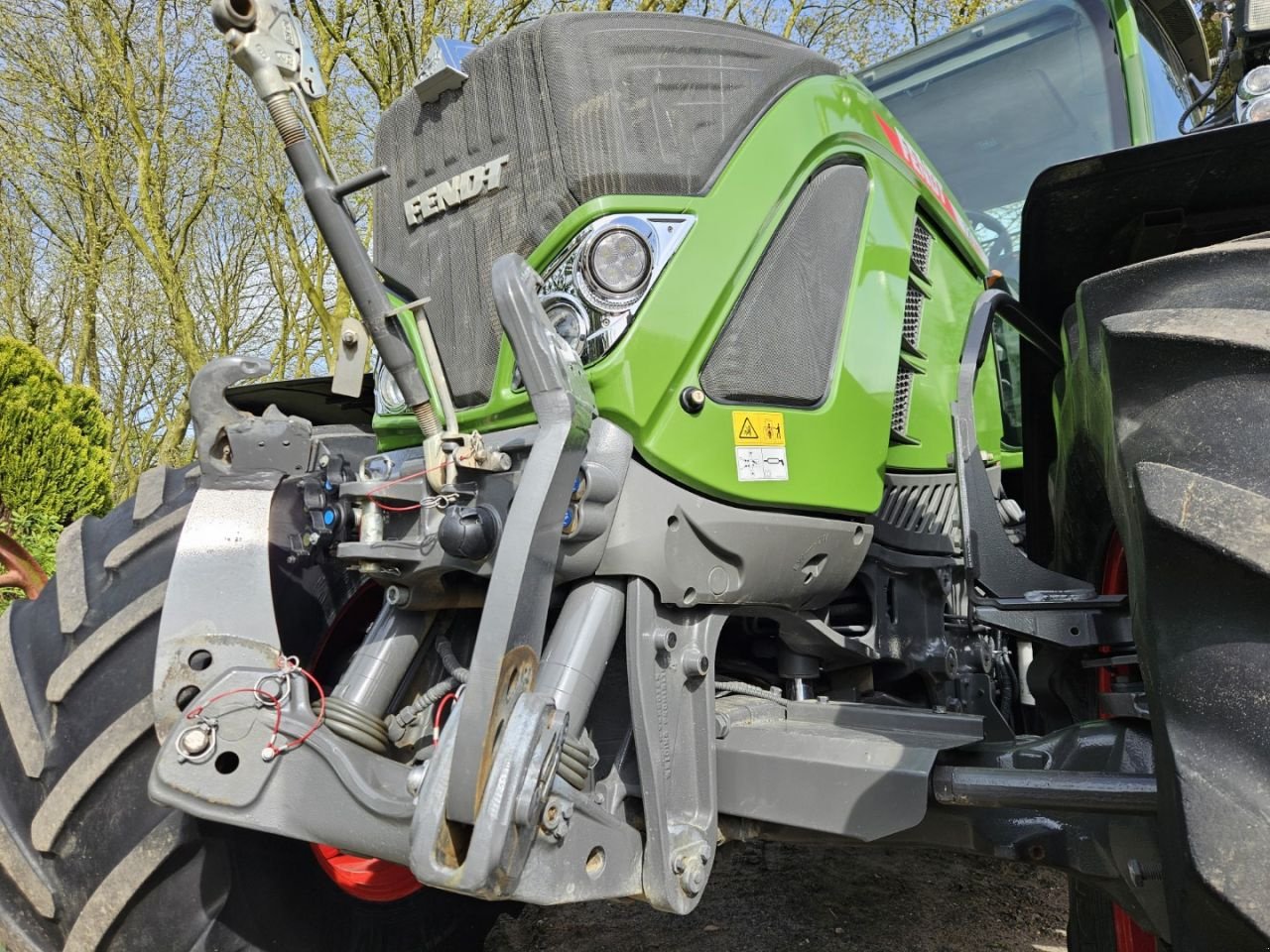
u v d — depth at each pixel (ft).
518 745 3.45
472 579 4.69
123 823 4.68
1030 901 8.30
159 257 31.78
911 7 27.09
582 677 4.14
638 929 7.76
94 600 5.27
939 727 4.81
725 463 4.64
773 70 5.30
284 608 5.41
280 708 3.99
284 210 31.35
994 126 10.68
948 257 6.93
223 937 4.76
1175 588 3.11
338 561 5.76
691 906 4.22
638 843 4.17
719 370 4.72
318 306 30.17
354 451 6.53
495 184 4.79
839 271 5.42
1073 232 5.13
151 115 32.24
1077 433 4.73
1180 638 3.09
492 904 6.12
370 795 3.77
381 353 4.24
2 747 4.98
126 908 4.65
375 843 3.73
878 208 5.83
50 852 4.72
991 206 10.39
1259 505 3.01
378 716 4.48
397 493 4.31
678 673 4.51
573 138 4.56
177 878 4.72
